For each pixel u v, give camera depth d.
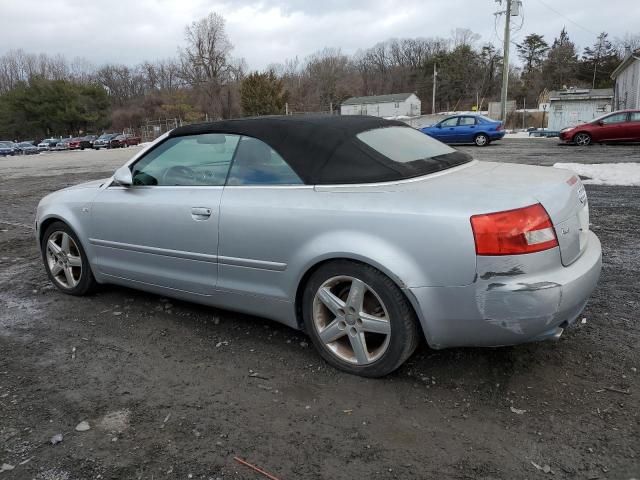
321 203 2.86
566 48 80.12
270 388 2.84
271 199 3.05
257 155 3.21
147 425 2.54
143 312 3.96
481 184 2.73
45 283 4.74
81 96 73.00
